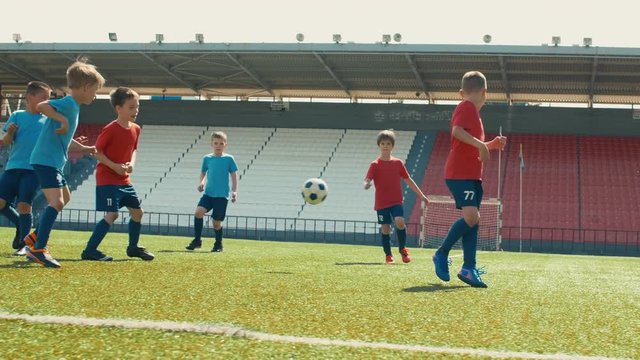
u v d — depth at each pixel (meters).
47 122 5.33
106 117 34.12
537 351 2.35
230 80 30.78
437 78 28.70
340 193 28.97
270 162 31.05
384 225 9.16
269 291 3.91
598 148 29.98
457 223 5.19
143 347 2.16
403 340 2.45
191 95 34.31
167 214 26.64
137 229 6.67
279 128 32.91
